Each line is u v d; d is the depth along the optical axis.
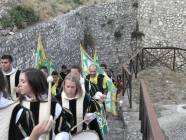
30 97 4.31
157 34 21.19
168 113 9.45
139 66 14.55
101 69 9.90
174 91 11.74
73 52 19.19
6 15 14.88
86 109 5.71
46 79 4.32
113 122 9.29
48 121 3.54
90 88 6.58
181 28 20.77
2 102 4.03
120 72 21.64
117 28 21.42
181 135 8.20
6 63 6.93
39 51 9.49
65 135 4.53
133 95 10.90
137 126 8.49
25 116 4.20
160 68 14.46
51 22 16.67
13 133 4.12
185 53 20.30
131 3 21.44
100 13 21.00
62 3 19.64
